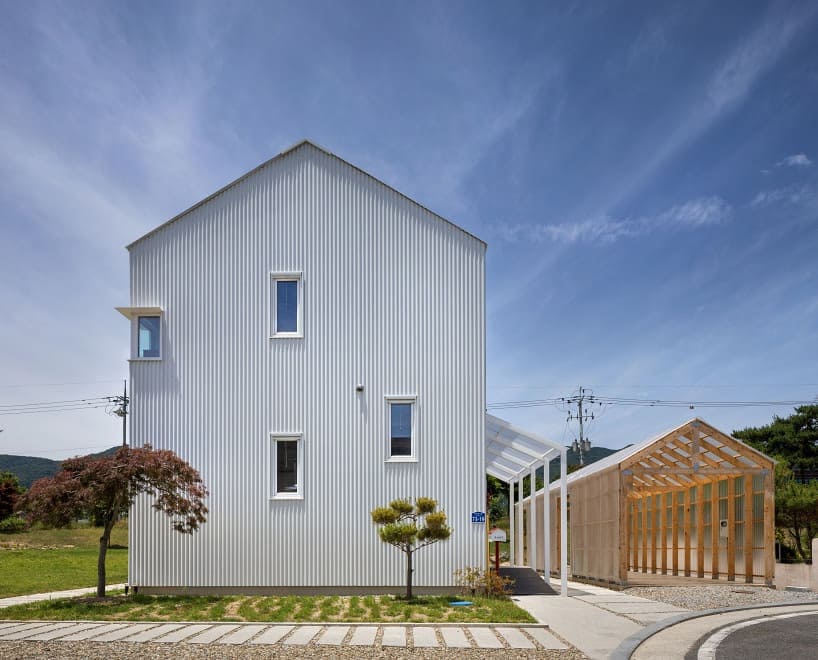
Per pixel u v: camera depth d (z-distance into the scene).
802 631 11.26
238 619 12.42
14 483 50.06
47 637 10.89
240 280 16.52
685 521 22.83
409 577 14.51
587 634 11.01
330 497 15.84
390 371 16.16
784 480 24.84
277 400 16.16
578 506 23.00
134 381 16.30
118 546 39.06
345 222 16.56
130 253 16.64
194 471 14.69
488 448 21.05
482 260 16.42
